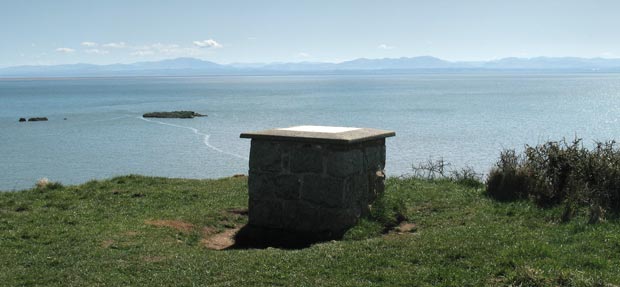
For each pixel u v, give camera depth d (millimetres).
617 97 135500
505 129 62750
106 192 14859
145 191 15070
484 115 84375
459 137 55062
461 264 8602
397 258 9016
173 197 14508
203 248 10516
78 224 11664
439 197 13961
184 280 8242
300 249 10375
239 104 120500
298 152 11461
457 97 144500
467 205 13242
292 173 11531
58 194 14531
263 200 11773
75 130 68438
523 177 13852
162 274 8500
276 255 9445
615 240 9492
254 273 8453
